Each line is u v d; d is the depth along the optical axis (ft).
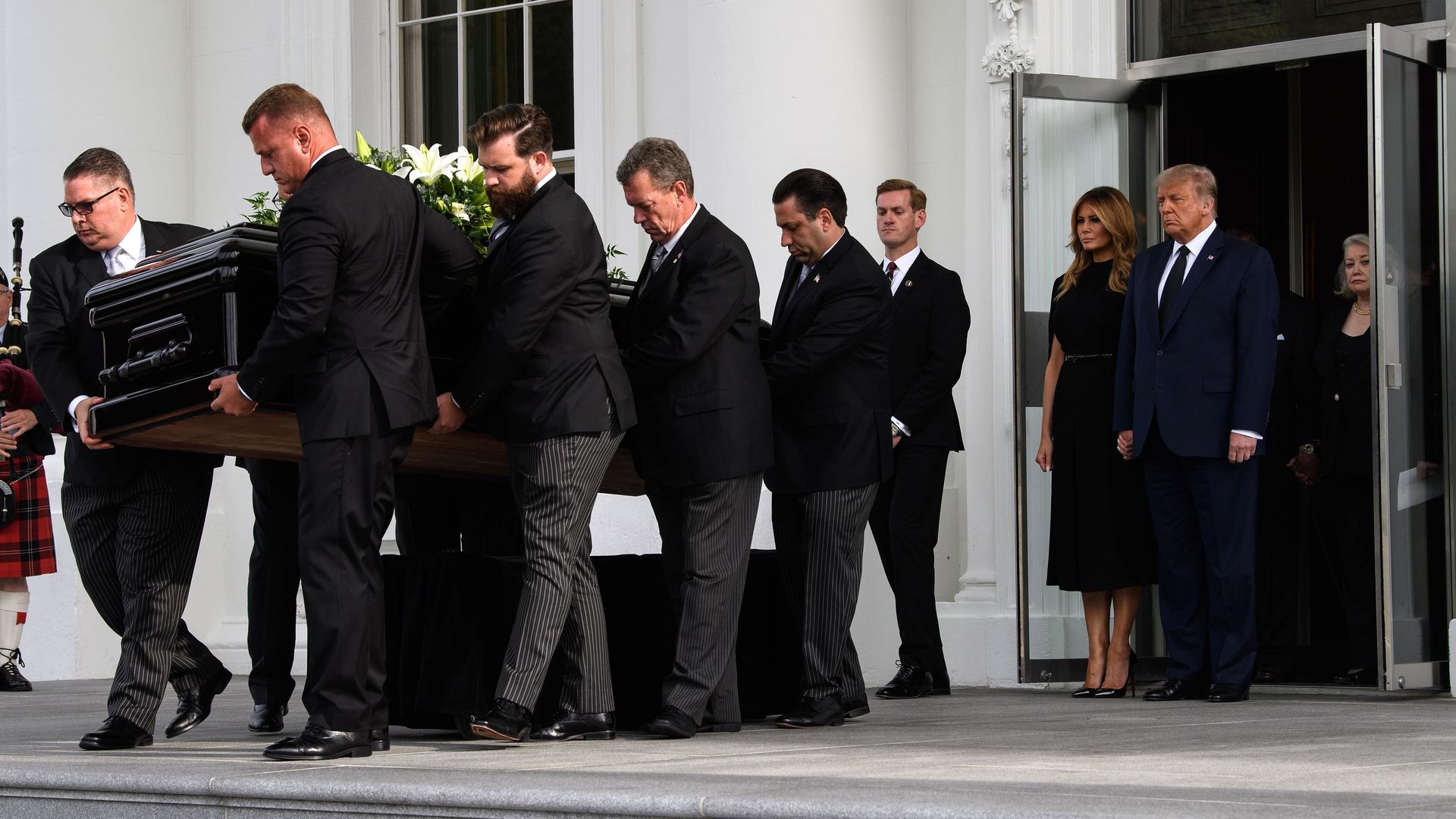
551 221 18.17
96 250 20.26
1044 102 29.35
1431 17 28.04
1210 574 24.62
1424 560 26.20
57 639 37.04
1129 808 11.25
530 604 18.16
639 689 20.85
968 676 30.60
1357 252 28.63
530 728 18.49
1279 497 29.68
